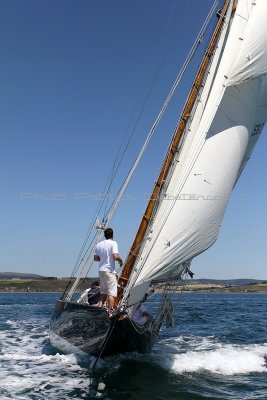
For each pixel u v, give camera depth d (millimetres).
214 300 73500
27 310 35156
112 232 10852
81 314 10820
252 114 12156
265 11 11766
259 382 9320
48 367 10469
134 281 10430
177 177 11891
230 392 8547
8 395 8156
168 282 12688
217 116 11555
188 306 46656
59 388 8609
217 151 11266
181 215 10617
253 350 13578
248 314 31812
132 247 11695
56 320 13352
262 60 11727
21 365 10727
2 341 15391
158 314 12703
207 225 10883
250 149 13469
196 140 11289
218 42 12422
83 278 14383
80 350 11023
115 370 10109
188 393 8438
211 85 12180
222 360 11422
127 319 9789
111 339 9727
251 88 12000
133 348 11039
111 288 10508
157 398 8070
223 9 12664
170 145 12195
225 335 17672
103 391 8469
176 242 10531
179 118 12344
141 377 9508
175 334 18047
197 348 13914
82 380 9211
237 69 11602
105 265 10555
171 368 10391
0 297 76500
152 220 11625
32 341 15375
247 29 11742
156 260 10461
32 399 7914
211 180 11062
